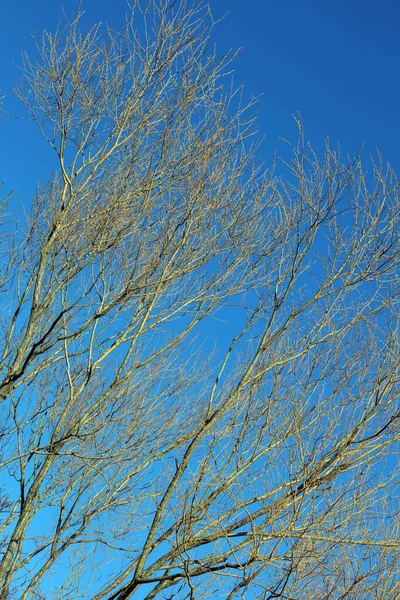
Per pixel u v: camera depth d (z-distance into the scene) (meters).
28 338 6.09
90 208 6.34
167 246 6.17
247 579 4.69
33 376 6.32
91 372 5.99
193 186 6.29
